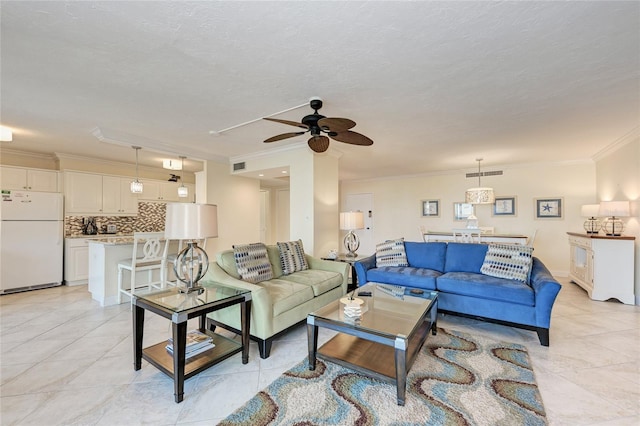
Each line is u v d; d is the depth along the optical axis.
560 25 1.70
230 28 1.73
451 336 2.78
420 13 1.60
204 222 2.29
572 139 4.13
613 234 4.12
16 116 3.25
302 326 3.07
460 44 1.90
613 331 2.88
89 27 1.72
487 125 3.53
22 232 4.41
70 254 4.86
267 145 4.61
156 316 3.32
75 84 2.46
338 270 3.60
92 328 2.95
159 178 6.58
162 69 2.21
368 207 8.19
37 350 2.47
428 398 1.83
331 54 2.01
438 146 4.56
